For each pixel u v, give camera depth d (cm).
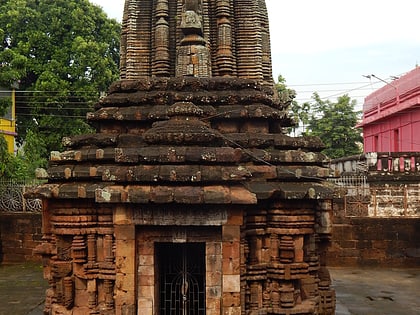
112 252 1033
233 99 1144
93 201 1044
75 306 1053
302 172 1056
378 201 2377
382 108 3556
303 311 1021
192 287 1071
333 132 4178
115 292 989
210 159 952
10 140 3247
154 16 1365
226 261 963
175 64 1317
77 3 3472
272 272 1030
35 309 1534
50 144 3269
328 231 1105
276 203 1032
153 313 985
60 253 1059
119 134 1141
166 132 984
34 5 3425
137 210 971
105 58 3362
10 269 2259
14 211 2423
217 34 1346
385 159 2469
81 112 3306
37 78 3356
